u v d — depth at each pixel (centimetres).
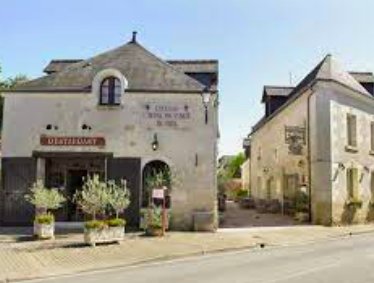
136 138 2153
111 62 2298
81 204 1788
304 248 1686
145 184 2138
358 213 2694
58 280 1108
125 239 1766
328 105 2562
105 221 1667
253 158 4400
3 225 2111
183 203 2117
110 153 2144
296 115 2925
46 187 2141
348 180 2711
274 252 1577
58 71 2411
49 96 2173
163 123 2156
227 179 5497
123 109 2164
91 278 1123
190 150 2141
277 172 3356
